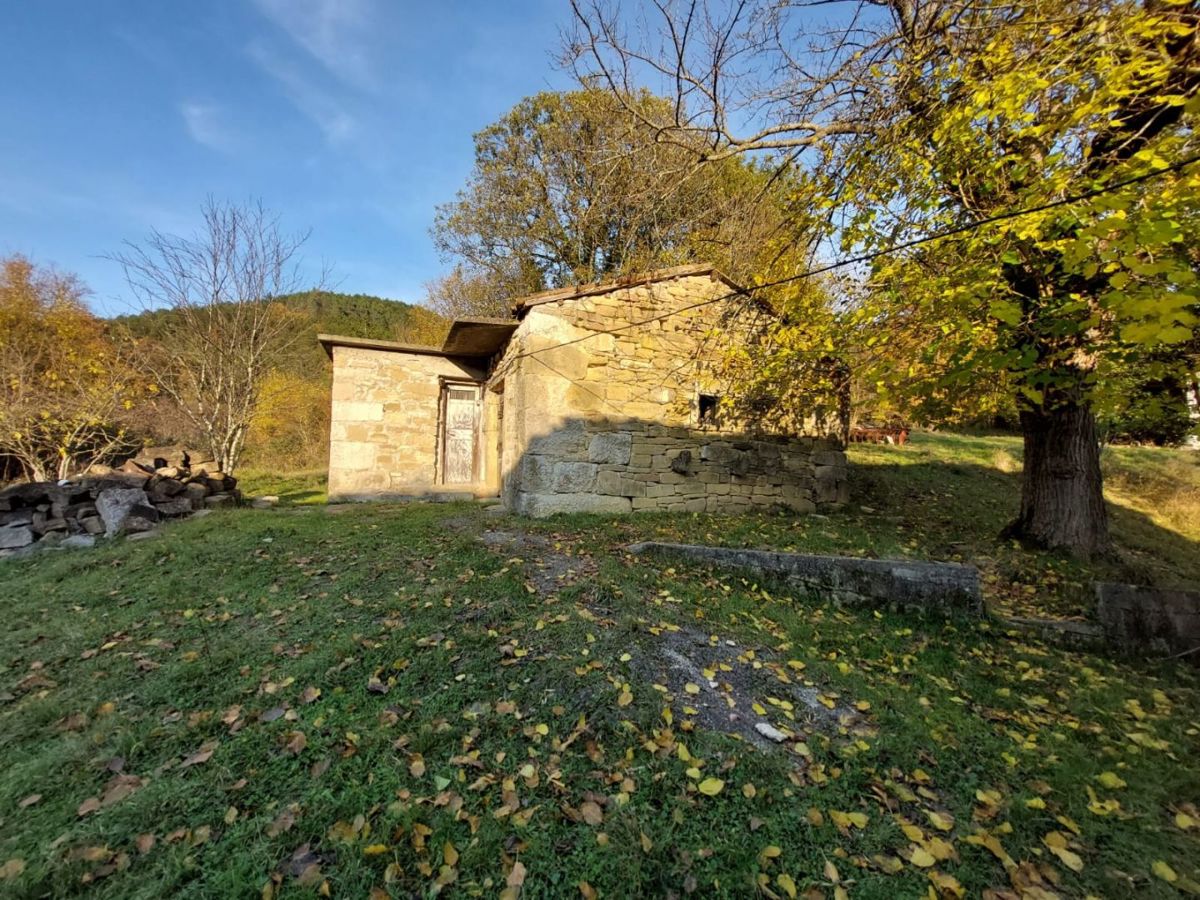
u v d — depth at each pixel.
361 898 1.53
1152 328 2.41
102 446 10.10
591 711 2.41
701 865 1.67
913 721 2.59
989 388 5.53
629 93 5.72
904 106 4.45
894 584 4.16
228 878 1.56
